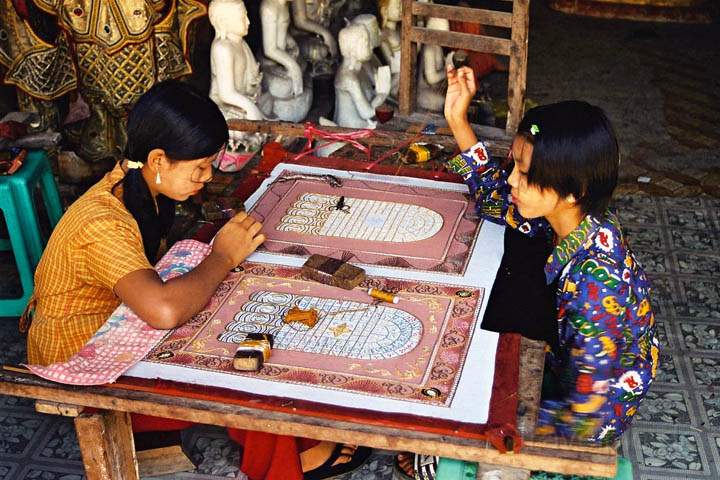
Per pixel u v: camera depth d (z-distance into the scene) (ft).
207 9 15.53
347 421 6.03
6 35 13.98
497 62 19.80
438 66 15.84
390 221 8.68
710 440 10.25
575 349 6.84
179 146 7.43
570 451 5.85
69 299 8.08
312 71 18.48
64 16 13.62
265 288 7.59
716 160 17.22
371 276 7.72
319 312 7.22
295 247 8.23
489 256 8.00
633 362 7.10
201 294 7.30
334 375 6.44
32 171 11.63
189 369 6.59
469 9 11.97
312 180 9.57
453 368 6.48
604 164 6.64
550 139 6.59
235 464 9.84
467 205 8.96
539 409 6.41
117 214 7.68
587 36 24.06
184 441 10.18
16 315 12.24
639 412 10.68
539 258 7.97
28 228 11.70
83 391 6.44
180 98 7.42
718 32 24.14
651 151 17.61
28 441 10.35
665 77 21.39
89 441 6.74
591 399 6.68
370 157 10.65
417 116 12.84
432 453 5.92
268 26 16.78
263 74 17.12
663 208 15.42
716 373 11.35
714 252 14.05
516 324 7.00
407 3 12.23
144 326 7.16
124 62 13.87
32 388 6.52
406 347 6.73
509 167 9.12
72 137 14.84
